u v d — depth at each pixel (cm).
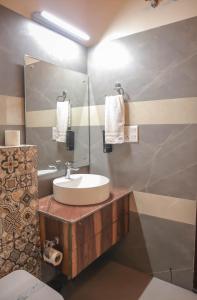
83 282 195
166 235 189
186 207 178
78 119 213
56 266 152
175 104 175
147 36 183
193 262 179
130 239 208
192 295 179
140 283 193
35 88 173
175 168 179
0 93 151
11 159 141
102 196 172
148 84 186
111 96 199
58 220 146
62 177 198
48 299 115
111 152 211
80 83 214
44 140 183
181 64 170
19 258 150
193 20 163
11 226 144
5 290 120
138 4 186
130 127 197
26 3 162
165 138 182
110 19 201
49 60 184
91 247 159
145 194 196
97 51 213
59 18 179
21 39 162
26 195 151
